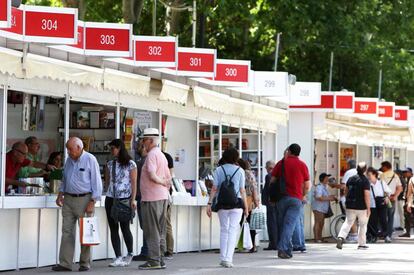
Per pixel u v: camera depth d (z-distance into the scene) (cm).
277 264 3322
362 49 7350
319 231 4975
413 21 7662
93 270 2969
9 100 3061
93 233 2917
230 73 3984
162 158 2994
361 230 4334
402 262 3462
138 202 3300
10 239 2933
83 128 3400
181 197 3762
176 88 3669
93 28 3077
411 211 5412
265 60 7381
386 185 5003
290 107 5212
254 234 3975
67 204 2933
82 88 3269
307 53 7625
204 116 4084
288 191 3612
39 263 3067
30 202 2956
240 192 3192
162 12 6869
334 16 7156
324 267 3191
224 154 3203
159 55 3362
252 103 4400
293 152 3638
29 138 3141
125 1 5628
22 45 2878
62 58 3095
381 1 7631
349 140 5959
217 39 7312
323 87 7625
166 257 3503
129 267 3081
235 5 6706
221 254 3169
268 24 6931
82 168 2928
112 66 3344
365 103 5769
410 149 7412
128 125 3547
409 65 7700
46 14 2803
